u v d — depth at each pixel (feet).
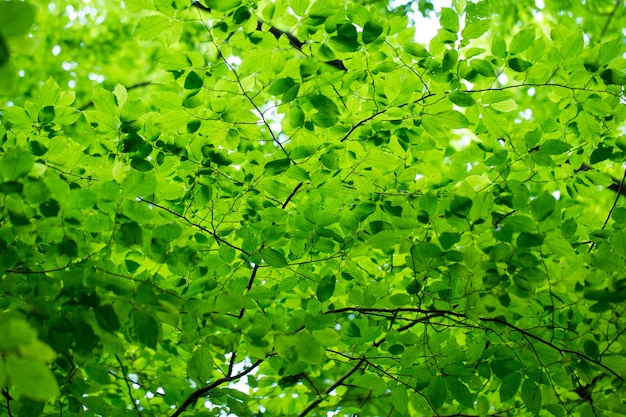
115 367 14.40
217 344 8.89
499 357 10.82
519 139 11.12
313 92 10.14
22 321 5.57
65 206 7.79
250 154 11.10
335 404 14.29
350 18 10.16
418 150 12.62
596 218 11.70
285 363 11.72
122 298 7.88
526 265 8.63
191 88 10.02
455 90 10.62
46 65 25.91
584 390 11.93
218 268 10.69
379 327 11.10
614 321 9.93
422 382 10.84
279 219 10.92
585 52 10.64
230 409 11.53
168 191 11.02
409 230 9.32
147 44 27.71
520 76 11.13
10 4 4.38
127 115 9.99
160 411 14.48
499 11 23.53
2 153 10.27
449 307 10.65
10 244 8.61
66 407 11.84
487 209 8.85
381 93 11.40
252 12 9.81
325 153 11.10
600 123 11.93
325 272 12.00
